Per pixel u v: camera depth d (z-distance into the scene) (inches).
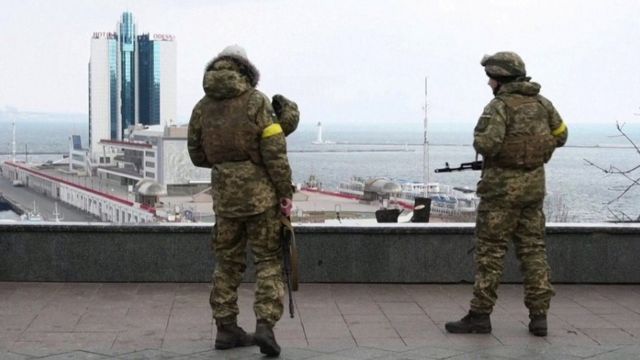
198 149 214.7
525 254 231.9
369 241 303.6
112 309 259.4
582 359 202.4
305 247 302.7
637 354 207.2
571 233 305.1
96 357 202.2
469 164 240.2
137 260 302.2
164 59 6550.2
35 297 276.5
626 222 323.6
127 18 6402.6
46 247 301.0
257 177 204.4
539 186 227.3
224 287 213.0
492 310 246.8
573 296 286.8
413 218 364.2
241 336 215.0
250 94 204.7
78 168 4252.0
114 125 6510.8
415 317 252.8
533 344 219.0
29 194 4133.9
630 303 275.4
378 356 204.8
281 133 202.8
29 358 200.2
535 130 223.3
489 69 229.3
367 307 266.5
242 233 211.0
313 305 268.7
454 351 210.2
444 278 305.1
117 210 2667.3
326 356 204.8
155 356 204.2
